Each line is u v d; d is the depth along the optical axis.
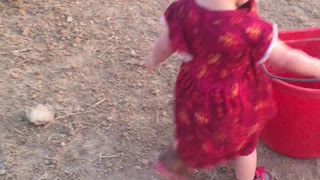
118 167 1.80
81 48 2.25
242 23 1.33
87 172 1.78
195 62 1.42
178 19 1.39
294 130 1.76
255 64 1.41
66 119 1.95
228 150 1.55
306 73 1.44
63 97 2.03
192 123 1.50
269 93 1.51
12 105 1.99
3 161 1.80
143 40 2.30
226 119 1.46
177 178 1.73
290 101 1.68
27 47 2.24
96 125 1.93
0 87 2.06
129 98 2.04
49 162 1.81
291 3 2.55
